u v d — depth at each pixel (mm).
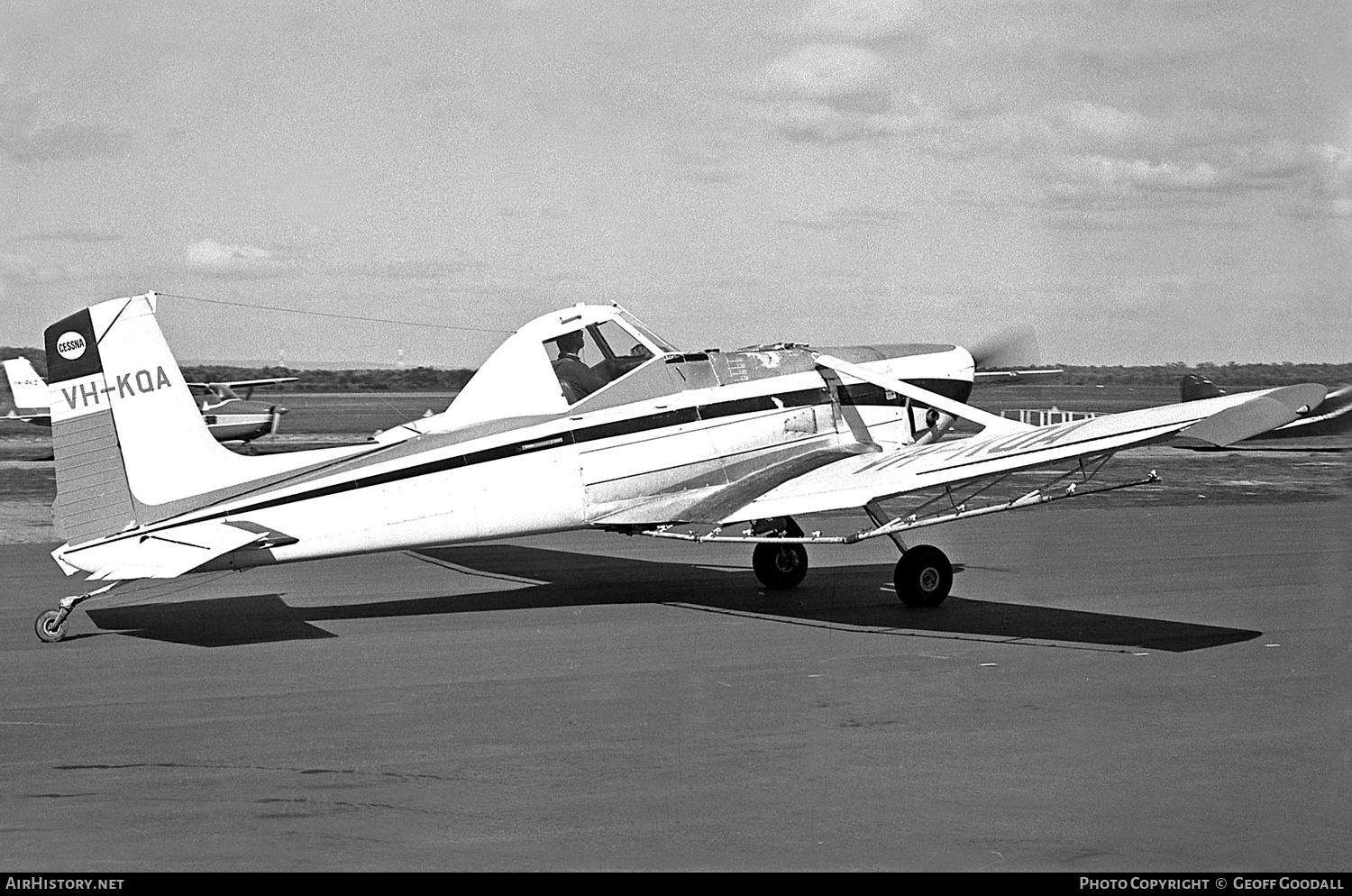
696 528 18453
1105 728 7613
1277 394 8734
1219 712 7988
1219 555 15781
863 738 7430
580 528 12070
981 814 6102
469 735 7605
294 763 7035
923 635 10703
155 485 10742
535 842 5773
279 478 11031
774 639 10570
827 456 12594
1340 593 12836
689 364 12594
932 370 14258
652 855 5605
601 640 10594
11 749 7359
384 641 10641
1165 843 5719
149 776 6820
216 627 11367
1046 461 10086
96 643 10664
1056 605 12172
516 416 11789
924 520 11094
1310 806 6207
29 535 19016
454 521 11477
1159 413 10203
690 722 7844
